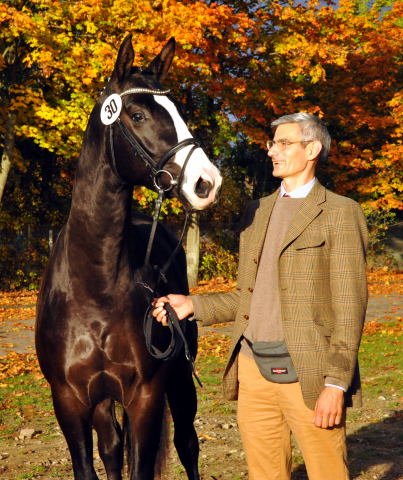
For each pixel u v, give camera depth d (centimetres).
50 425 565
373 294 1563
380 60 1884
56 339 284
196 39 1279
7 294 1609
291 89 1627
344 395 234
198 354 880
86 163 280
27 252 1759
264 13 1552
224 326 1126
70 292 283
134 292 287
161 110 262
